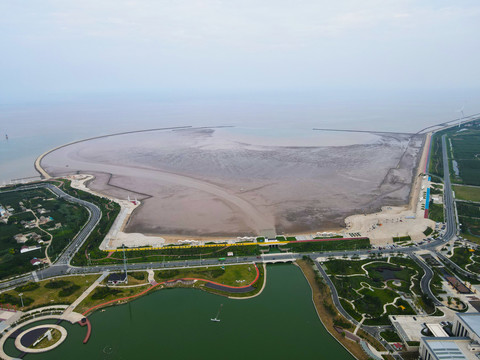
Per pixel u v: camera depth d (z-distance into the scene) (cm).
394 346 12900
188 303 15700
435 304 15325
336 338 13462
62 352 12825
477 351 11594
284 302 15812
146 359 12494
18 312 14938
